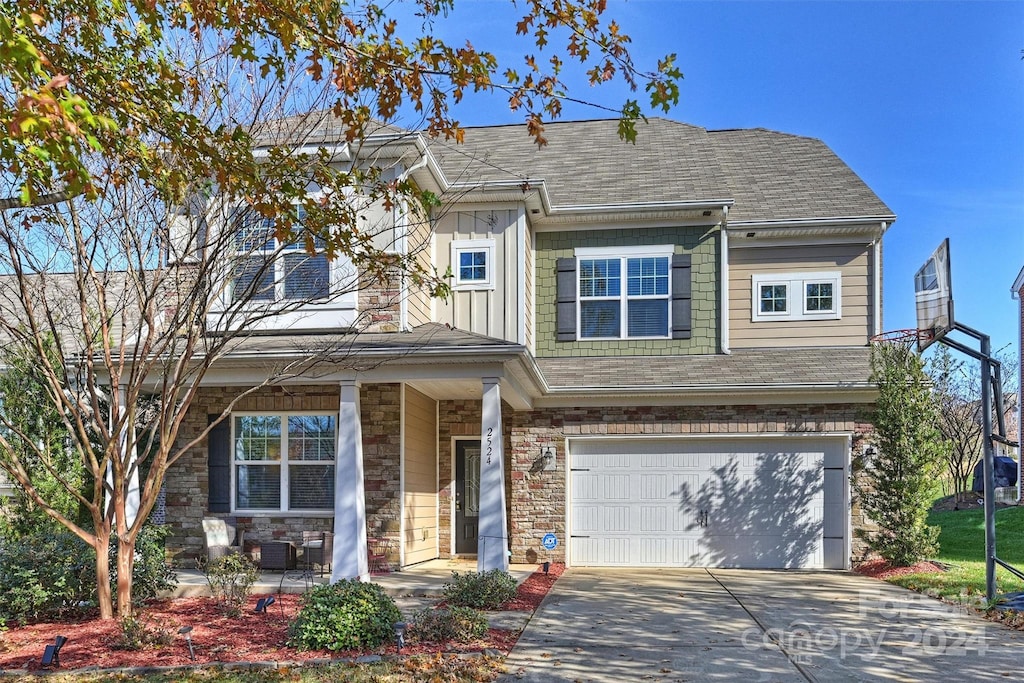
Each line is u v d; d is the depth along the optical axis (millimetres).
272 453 14961
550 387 15430
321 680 7434
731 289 17297
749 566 15438
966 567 13984
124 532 10344
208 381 13227
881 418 14516
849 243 17000
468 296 16016
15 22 5324
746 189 18609
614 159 19094
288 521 14734
